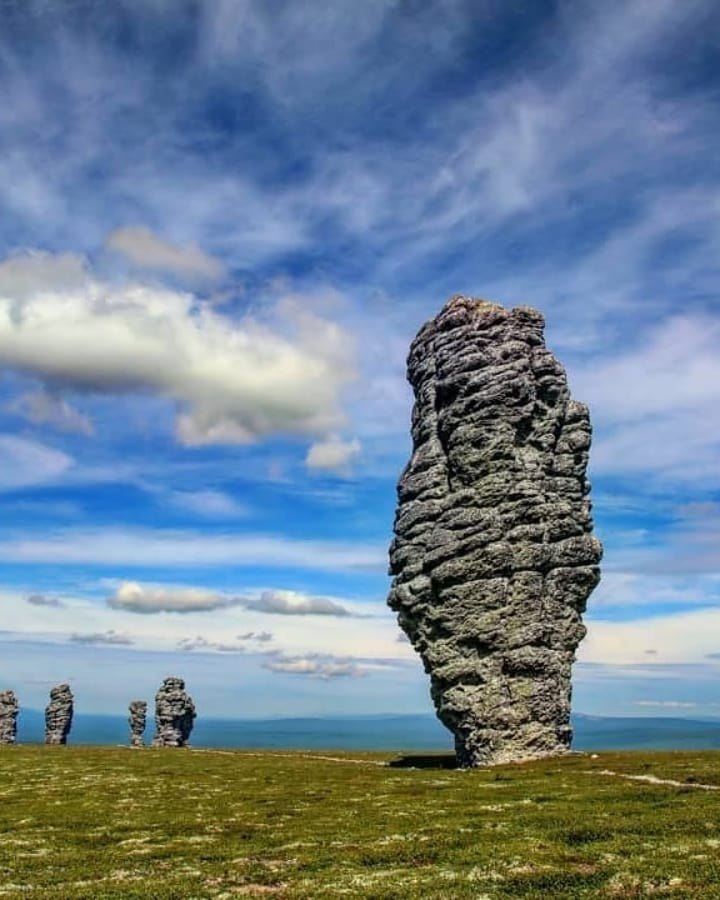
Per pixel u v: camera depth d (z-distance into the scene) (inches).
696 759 2851.9
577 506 3489.2
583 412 3599.9
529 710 3206.2
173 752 4766.2
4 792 2780.5
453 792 2348.7
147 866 1502.2
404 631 3631.9
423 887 1227.9
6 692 6584.6
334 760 4023.1
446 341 3627.0
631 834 1547.7
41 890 1314.0
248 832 1844.2
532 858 1374.3
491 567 3312.0
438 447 3590.1
